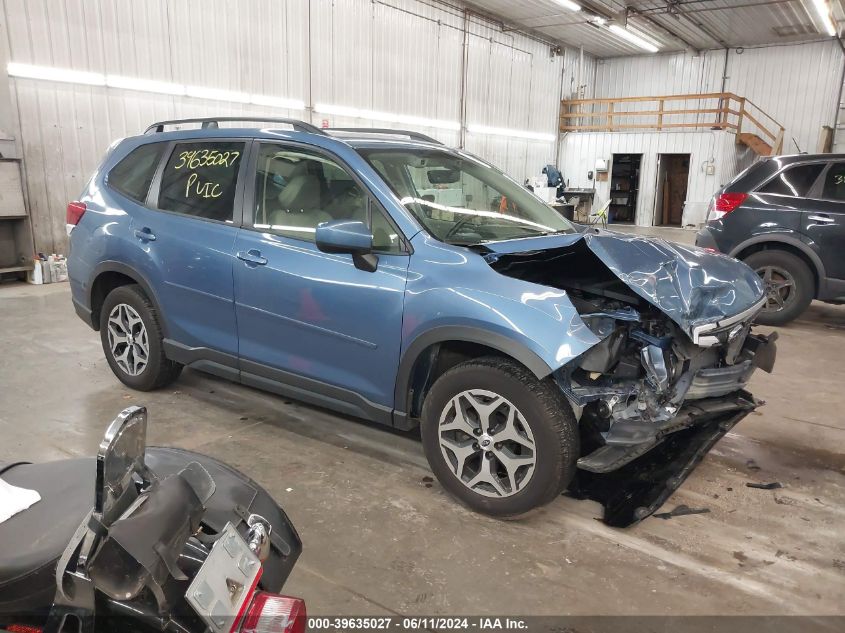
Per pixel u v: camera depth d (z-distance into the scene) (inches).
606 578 89.4
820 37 667.4
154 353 147.0
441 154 136.3
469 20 584.1
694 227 673.6
